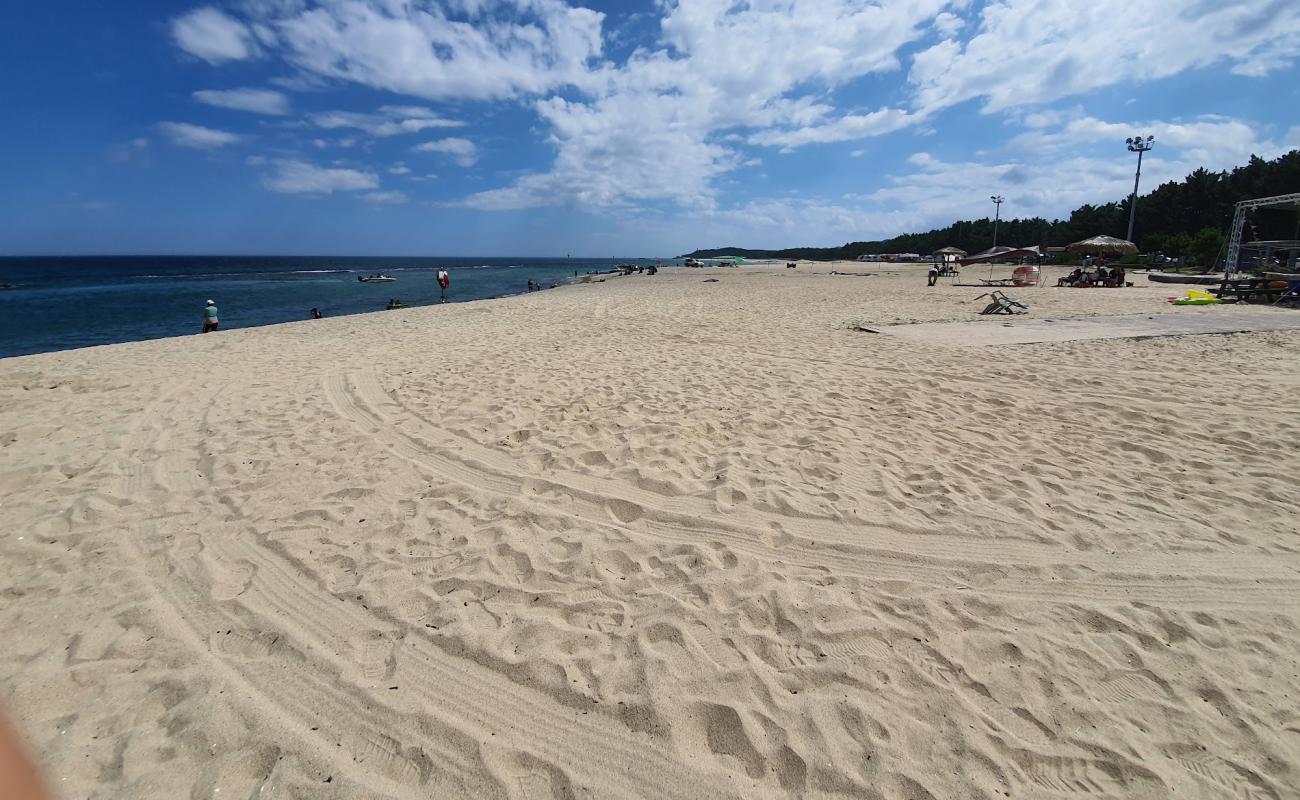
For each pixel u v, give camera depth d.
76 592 3.03
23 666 2.49
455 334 11.91
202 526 3.70
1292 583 3.09
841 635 2.72
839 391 6.73
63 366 8.65
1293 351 8.48
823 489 4.16
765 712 2.31
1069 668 2.54
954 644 2.67
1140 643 2.69
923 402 6.28
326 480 4.38
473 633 2.75
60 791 1.93
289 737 2.19
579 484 4.29
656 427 5.45
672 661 2.57
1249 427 5.34
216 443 5.16
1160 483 4.26
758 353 9.20
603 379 7.39
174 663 2.55
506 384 7.16
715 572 3.21
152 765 2.06
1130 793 2.01
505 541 3.51
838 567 3.26
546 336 11.46
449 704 2.37
